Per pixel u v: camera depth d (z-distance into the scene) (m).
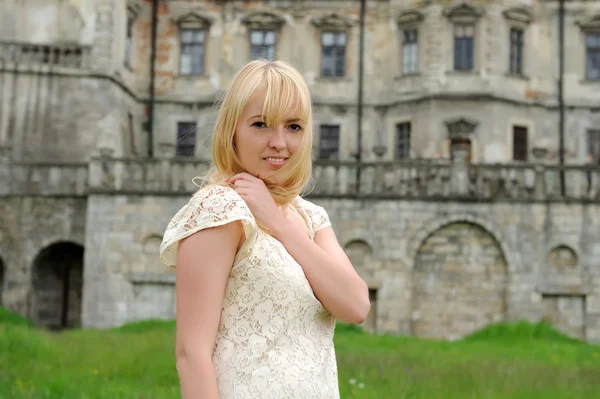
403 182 31.70
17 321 32.12
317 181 31.94
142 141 42.75
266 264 3.53
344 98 42.28
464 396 12.90
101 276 31.94
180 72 43.03
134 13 42.38
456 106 40.00
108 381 13.89
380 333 31.12
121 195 32.09
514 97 40.75
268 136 3.71
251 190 3.65
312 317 3.61
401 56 41.59
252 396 3.40
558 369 17.69
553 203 31.06
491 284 31.12
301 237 3.66
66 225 34.19
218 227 3.50
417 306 31.30
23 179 34.62
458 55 40.47
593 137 42.16
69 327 36.00
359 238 31.42
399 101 41.28
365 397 11.88
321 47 42.69
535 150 33.25
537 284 30.94
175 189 32.00
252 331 3.50
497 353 22.94
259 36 43.03
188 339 3.42
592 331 30.81
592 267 30.88
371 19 42.50
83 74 38.69
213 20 43.06
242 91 3.72
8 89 38.38
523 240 31.05
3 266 35.03
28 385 12.90
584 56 42.25
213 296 3.45
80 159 38.31
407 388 13.15
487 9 40.38
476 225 31.27
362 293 3.71
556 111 41.97
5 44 38.62
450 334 31.12
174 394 11.83
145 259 31.84
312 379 3.48
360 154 41.94
